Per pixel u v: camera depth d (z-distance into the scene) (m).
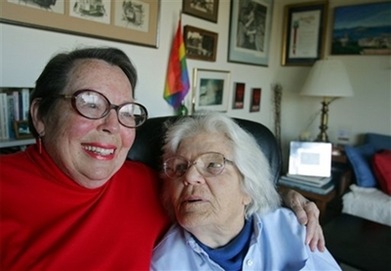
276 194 1.10
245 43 3.03
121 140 0.87
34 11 1.46
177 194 0.95
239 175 0.98
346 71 3.08
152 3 2.04
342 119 3.26
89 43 1.71
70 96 0.80
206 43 2.54
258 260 0.99
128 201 0.97
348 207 2.43
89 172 0.82
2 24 1.38
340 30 3.16
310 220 1.05
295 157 2.66
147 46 2.05
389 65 2.94
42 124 0.85
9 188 0.79
